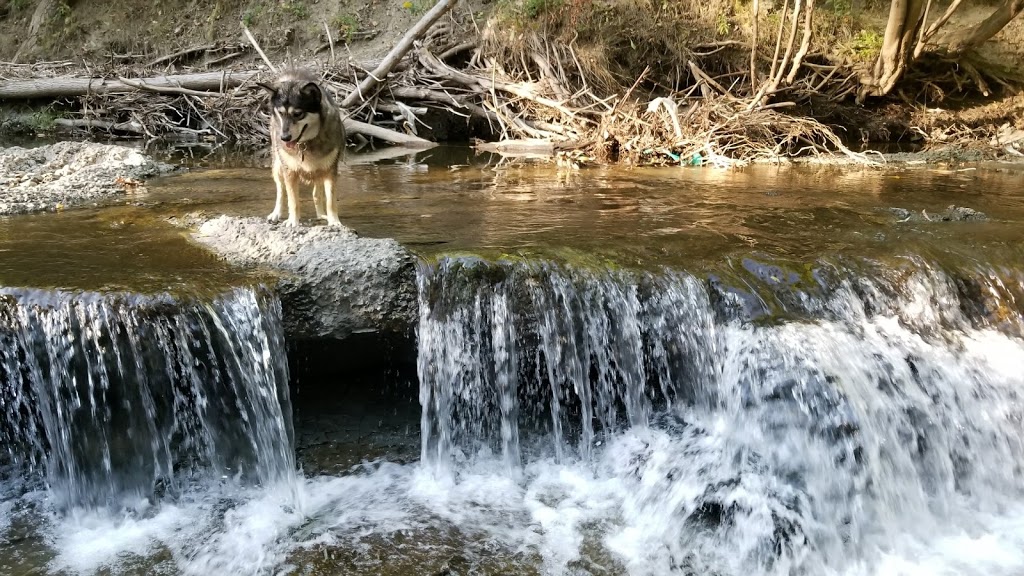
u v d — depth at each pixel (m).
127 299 3.00
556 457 3.68
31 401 3.16
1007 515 3.42
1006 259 4.08
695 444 3.52
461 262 3.49
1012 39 14.06
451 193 5.95
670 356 3.67
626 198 5.77
